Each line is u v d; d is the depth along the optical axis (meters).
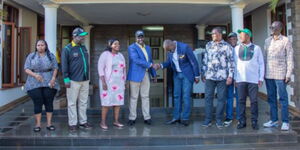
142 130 4.47
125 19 8.83
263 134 4.20
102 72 4.51
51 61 4.47
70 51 4.39
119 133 4.29
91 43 10.01
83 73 4.46
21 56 7.05
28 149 3.98
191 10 7.31
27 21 7.68
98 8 6.93
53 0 5.77
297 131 4.60
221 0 6.19
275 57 4.37
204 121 5.07
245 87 4.45
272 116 4.60
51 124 4.91
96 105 6.29
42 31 8.68
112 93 4.52
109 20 8.98
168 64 4.94
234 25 6.07
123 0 6.02
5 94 6.22
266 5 7.18
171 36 10.18
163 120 5.27
